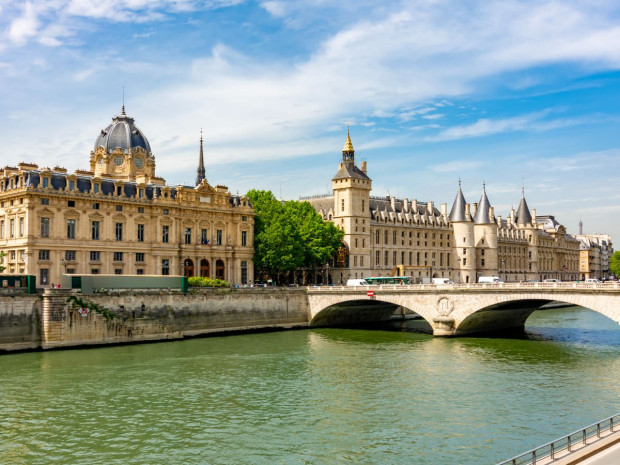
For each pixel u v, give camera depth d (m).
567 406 56.50
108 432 49.22
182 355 81.81
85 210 107.50
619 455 32.41
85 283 89.12
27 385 63.47
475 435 48.53
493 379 67.44
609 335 103.00
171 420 52.34
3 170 112.19
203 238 125.56
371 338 100.38
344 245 168.25
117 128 133.50
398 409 55.78
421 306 104.12
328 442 47.19
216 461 43.56
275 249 134.38
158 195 118.44
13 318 82.12
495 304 96.06
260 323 110.88
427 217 198.75
